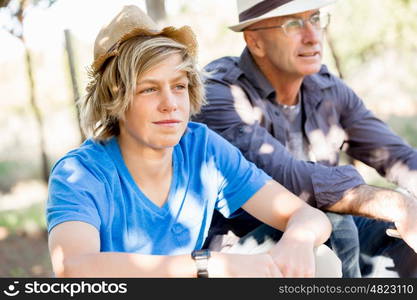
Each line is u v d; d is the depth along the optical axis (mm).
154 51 2156
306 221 2418
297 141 3221
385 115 10305
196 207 2447
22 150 13570
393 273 2840
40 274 7301
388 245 2902
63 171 2211
